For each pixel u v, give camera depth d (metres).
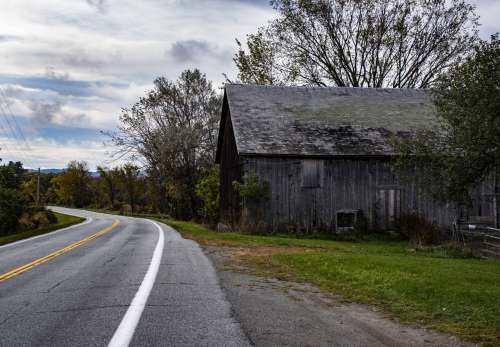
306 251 15.95
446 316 7.29
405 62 43.06
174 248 16.34
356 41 43.12
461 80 12.60
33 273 11.23
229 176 31.52
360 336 6.23
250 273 11.15
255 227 25.06
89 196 109.62
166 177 55.31
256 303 7.99
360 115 29.53
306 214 26.27
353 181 26.70
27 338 6.05
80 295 8.56
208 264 12.41
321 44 43.53
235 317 7.03
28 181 109.31
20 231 33.16
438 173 14.03
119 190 94.75
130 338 6.00
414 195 27.02
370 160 26.81
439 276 9.98
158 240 19.73
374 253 17.27
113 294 8.60
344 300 8.46
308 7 42.38
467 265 12.55
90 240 20.33
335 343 5.90
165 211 68.25
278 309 7.61
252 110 29.05
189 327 6.50
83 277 10.45
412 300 8.24
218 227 28.95
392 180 26.92
